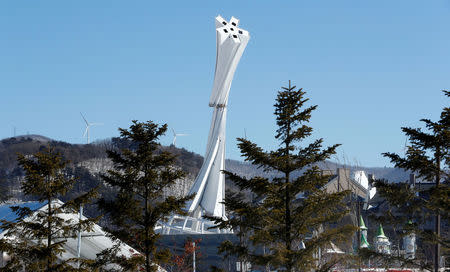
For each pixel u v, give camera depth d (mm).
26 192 35406
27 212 36031
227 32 98125
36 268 34781
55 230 37531
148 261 35688
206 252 73125
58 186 35875
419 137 31969
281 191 32156
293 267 30859
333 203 31766
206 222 93625
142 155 36344
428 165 31484
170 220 90125
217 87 102375
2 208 49250
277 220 32281
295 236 32062
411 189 32188
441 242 31328
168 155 37219
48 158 36188
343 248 46219
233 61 99625
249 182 32500
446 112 31719
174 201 36312
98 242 49125
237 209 31766
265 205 32562
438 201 29688
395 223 33344
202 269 72062
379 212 89312
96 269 35812
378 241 80250
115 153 36875
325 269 32094
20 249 34781
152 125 36719
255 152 32562
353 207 65812
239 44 98062
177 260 59312
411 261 32438
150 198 37062
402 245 84688
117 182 36438
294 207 33438
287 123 33062
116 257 36250
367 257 32469
